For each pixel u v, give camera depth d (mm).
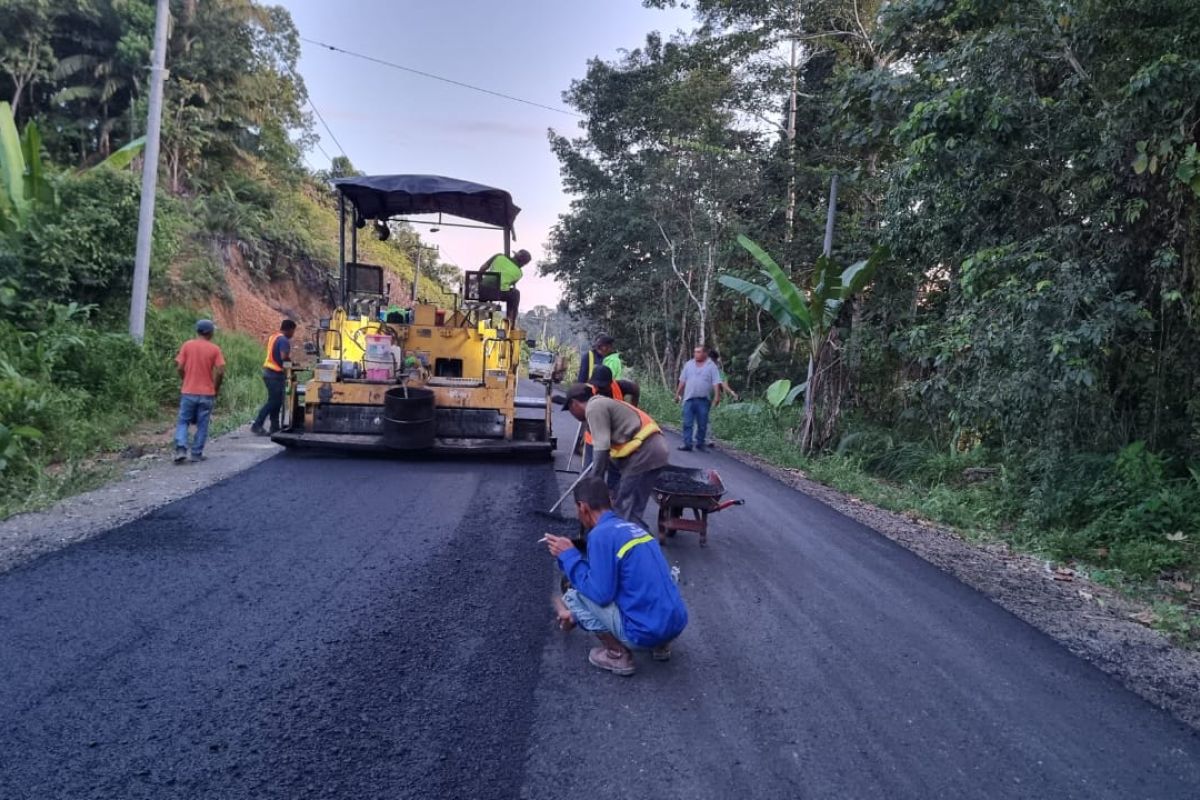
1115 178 7918
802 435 13148
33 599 4324
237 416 12266
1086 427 8711
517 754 3131
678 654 4227
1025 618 5332
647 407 19125
